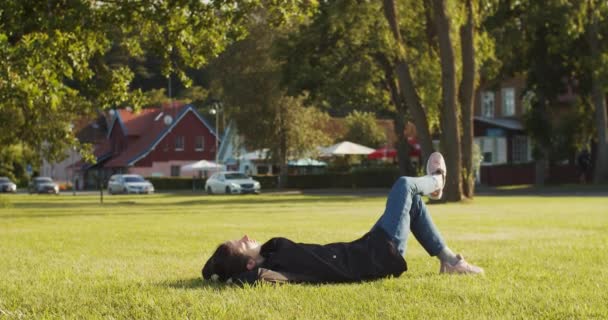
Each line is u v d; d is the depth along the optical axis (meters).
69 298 6.18
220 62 65.25
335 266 6.54
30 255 10.19
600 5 47.50
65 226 17.36
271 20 23.67
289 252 6.53
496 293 6.04
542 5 48.25
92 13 21.73
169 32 23.31
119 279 7.33
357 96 52.03
